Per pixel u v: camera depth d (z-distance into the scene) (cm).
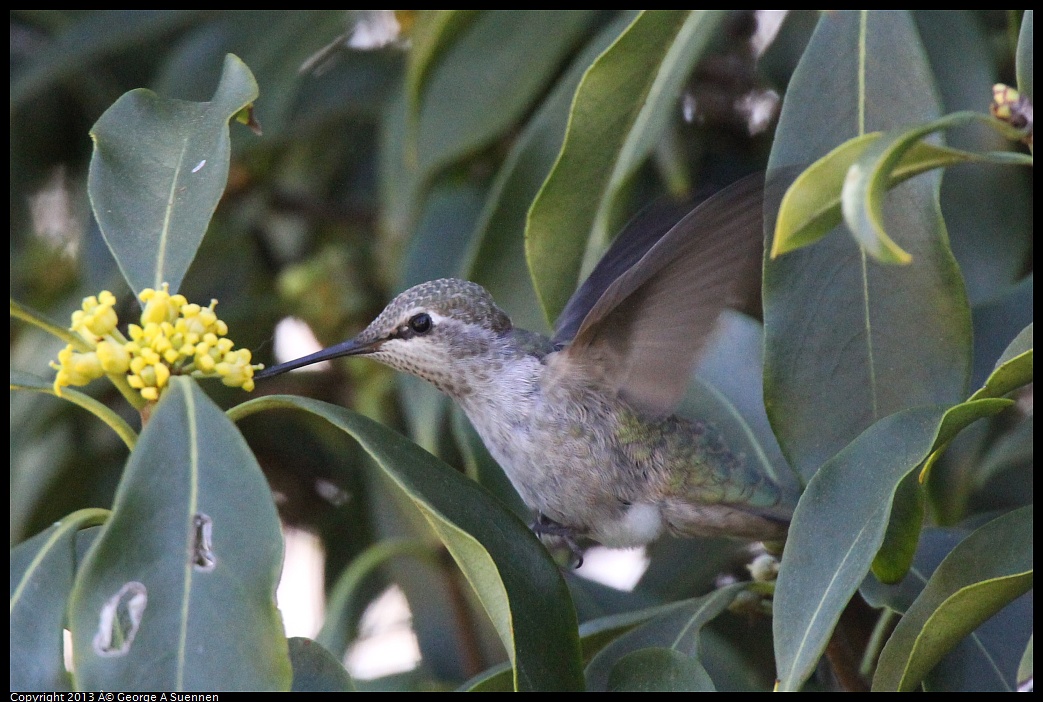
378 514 793
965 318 475
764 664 716
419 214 775
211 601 355
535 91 711
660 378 531
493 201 657
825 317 484
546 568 421
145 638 350
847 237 488
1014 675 463
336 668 424
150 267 438
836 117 498
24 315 409
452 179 821
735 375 642
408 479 401
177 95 782
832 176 352
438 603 766
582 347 562
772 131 805
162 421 387
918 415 424
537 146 660
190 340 411
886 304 483
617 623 536
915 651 405
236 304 849
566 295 570
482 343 588
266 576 358
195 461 378
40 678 382
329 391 856
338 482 865
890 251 319
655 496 581
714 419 630
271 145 841
